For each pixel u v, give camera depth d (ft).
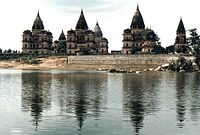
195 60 604.49
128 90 252.42
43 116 145.79
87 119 139.54
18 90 252.01
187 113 153.07
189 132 119.85
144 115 147.95
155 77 420.77
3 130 122.52
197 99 200.64
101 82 336.08
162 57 625.41
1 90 252.01
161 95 220.23
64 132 119.55
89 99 198.90
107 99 199.00
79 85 298.35
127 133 118.11
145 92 238.68
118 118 141.49
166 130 122.31
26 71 610.65
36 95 219.20
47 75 468.34
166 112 155.53
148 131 120.78
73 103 182.39
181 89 261.65
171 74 498.69
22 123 132.67
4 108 165.68
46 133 118.73
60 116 145.69
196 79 380.58
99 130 121.90
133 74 505.25
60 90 252.21
